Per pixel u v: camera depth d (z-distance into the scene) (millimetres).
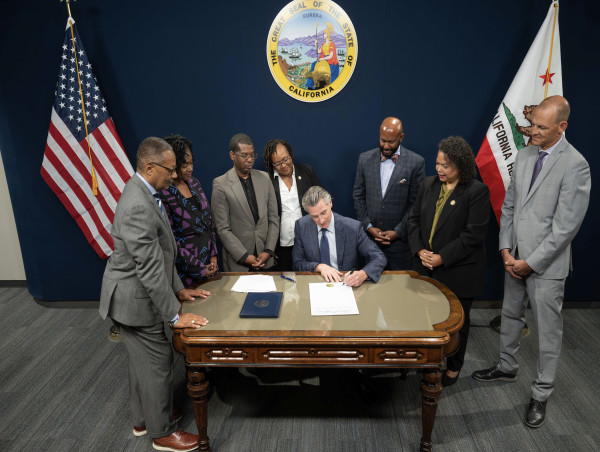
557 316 2396
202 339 1938
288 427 2463
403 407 2615
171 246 2188
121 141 3535
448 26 3232
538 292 2396
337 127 3473
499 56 3275
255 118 3475
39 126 3533
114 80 3418
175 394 2777
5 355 3242
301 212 3258
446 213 2611
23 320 3766
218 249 3740
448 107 3404
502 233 2623
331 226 2645
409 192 3199
